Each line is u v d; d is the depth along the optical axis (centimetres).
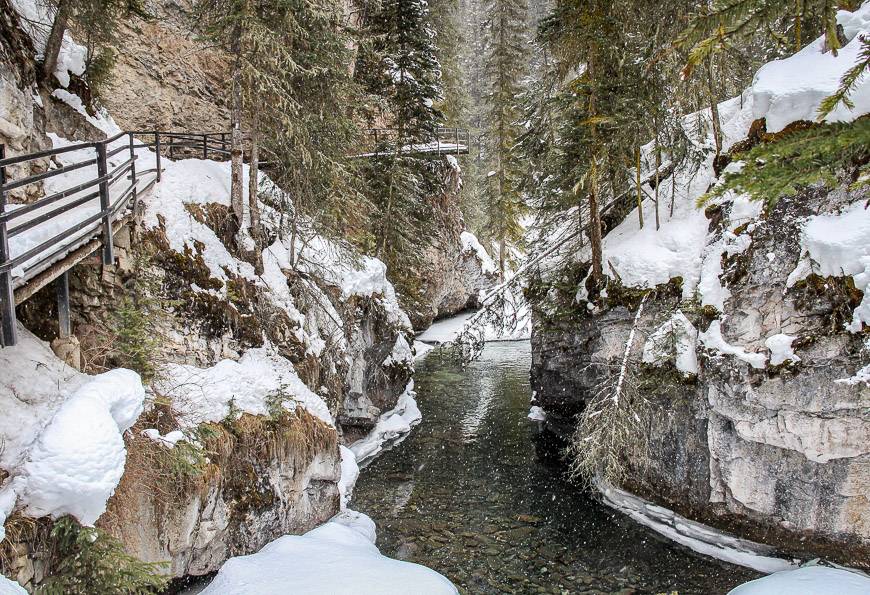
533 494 1317
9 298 490
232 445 887
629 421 1116
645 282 1332
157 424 771
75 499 532
